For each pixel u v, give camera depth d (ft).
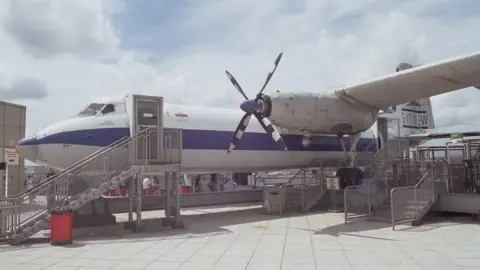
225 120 53.47
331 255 27.37
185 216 52.31
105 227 42.73
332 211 54.44
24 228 34.65
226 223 45.01
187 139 49.32
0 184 54.34
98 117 44.37
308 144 55.93
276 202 54.08
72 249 30.50
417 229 38.06
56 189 36.63
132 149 40.19
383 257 26.43
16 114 66.03
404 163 52.47
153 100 44.91
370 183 50.39
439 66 41.78
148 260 26.53
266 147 55.88
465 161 49.39
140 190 39.83
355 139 53.93
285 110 45.44
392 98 50.60
